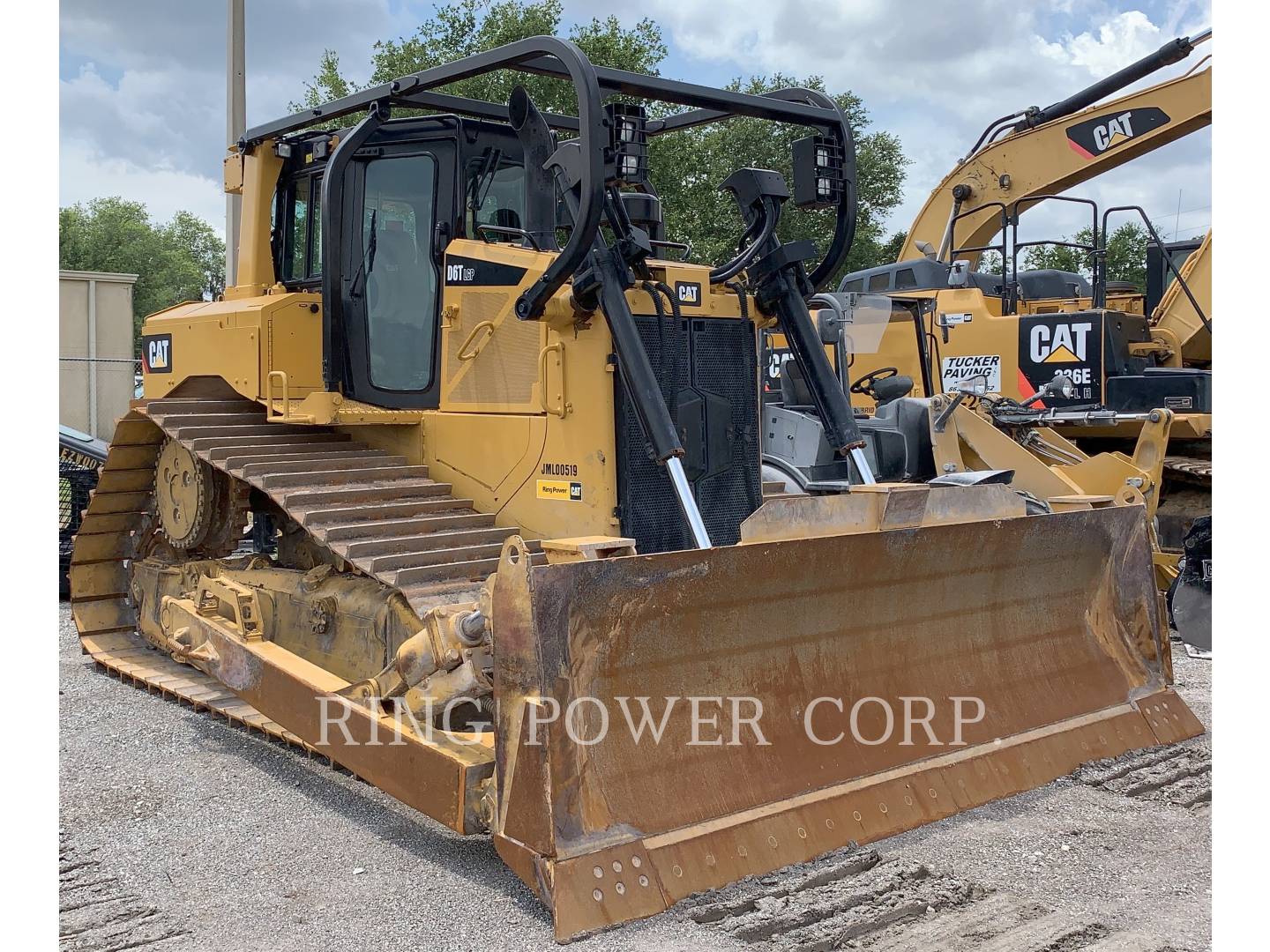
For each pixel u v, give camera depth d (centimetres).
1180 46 1104
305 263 620
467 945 348
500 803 367
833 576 431
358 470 540
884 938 348
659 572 382
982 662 487
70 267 4891
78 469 952
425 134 556
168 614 595
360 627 530
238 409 645
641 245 469
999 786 457
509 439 521
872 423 794
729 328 531
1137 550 550
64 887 395
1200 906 369
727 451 522
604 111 453
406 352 571
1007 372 1045
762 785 403
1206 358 1096
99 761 536
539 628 357
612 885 355
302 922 366
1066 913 364
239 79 1084
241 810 471
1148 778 479
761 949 337
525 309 471
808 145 546
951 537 461
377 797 487
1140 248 3055
